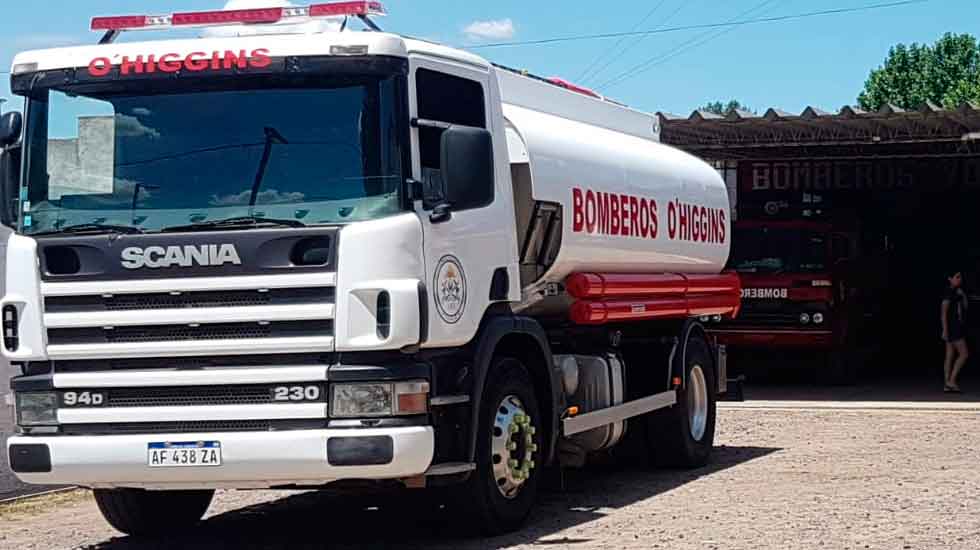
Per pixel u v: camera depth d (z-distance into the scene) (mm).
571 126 11281
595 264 11086
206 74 8391
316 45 8281
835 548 8633
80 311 8383
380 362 8180
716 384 13641
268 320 8125
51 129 8625
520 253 10180
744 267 22156
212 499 11500
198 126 8422
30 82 8664
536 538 9203
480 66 9297
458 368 8812
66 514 11227
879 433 15852
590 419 10578
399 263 8133
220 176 8344
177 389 8328
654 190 12289
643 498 11047
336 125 8281
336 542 9422
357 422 8094
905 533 9133
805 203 23047
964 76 66750
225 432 8211
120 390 8398
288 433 8102
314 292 8109
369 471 8086
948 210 27312
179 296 8242
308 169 8273
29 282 8469
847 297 22656
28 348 8469
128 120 8516
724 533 9234
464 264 8773
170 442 8219
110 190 8469
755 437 15648
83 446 8344
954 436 15445
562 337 11266
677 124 20297
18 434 8578
